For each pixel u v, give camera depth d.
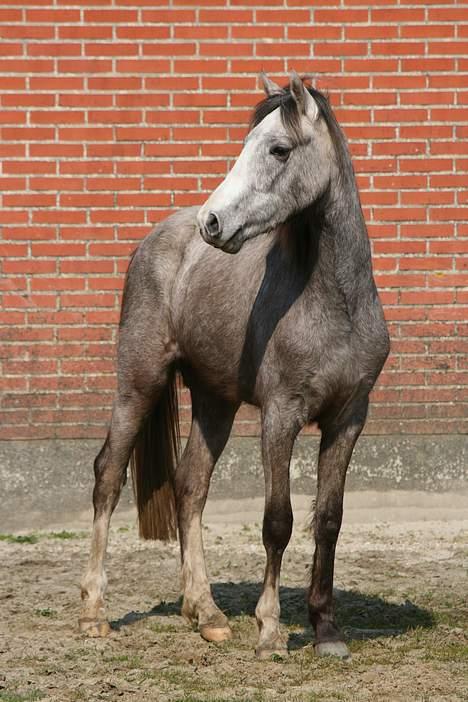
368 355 7.96
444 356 12.97
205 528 12.58
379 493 12.90
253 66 12.88
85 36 12.77
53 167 12.80
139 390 9.30
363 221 7.93
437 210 12.97
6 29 12.71
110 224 12.86
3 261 12.77
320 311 7.80
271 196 7.54
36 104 12.77
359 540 12.08
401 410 12.95
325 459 8.26
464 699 7.23
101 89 12.81
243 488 12.80
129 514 12.92
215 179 12.92
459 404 12.98
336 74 12.91
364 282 7.88
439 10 12.88
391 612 9.43
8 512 12.66
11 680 7.62
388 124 12.95
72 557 11.46
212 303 8.75
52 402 12.78
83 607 8.94
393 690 7.41
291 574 10.81
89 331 12.84
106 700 7.21
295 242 7.94
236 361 8.61
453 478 12.92
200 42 12.84
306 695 7.28
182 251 9.34
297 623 9.19
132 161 12.86
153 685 7.53
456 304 12.98
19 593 10.08
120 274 12.87
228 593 10.11
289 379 7.89
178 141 12.88
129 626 9.06
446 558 11.32
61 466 12.74
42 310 12.79
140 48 12.81
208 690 7.43
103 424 12.84
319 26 12.87
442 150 12.97
